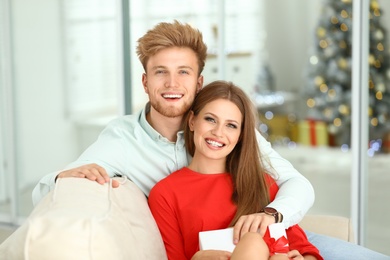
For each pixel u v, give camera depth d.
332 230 2.35
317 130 6.33
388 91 4.68
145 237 1.80
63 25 4.27
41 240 1.46
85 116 4.29
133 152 2.11
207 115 2.02
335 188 4.77
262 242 1.70
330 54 6.30
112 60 4.14
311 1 7.20
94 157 2.05
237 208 2.00
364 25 3.43
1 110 4.45
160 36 2.02
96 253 1.49
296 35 7.33
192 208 1.99
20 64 4.38
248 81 4.84
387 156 4.17
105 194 1.78
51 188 1.91
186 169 2.10
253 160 2.05
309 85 6.48
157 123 2.13
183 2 4.21
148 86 2.07
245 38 6.63
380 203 3.71
